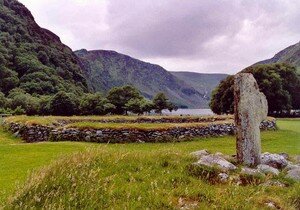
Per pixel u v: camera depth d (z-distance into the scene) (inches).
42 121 1321.4
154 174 430.3
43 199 329.1
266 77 3031.5
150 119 1742.1
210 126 1261.1
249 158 560.7
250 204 359.9
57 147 874.8
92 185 360.5
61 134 1178.6
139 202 346.9
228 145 1078.4
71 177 370.3
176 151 525.7
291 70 3410.4
